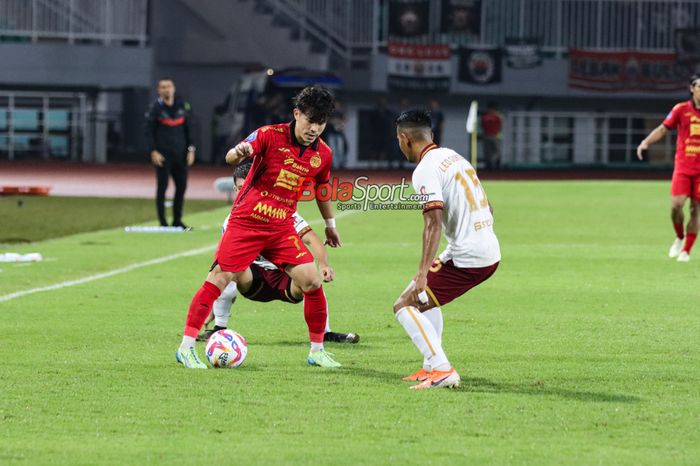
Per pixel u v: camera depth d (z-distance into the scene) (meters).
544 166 118.69
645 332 25.78
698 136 39.97
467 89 114.88
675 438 16.39
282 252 21.58
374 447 15.83
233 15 113.94
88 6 110.06
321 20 114.56
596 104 119.50
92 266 38.88
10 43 107.94
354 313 28.78
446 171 19.77
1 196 73.62
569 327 26.50
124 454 15.45
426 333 19.69
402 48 113.44
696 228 40.69
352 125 113.06
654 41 116.69
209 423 17.12
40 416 17.52
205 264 39.62
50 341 24.30
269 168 21.16
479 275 19.98
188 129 52.59
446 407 18.20
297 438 16.30
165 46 114.94
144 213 62.62
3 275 36.28
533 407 18.22
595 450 15.72
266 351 23.39
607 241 48.53
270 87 102.62
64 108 112.25
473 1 114.81
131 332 25.56
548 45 116.62
